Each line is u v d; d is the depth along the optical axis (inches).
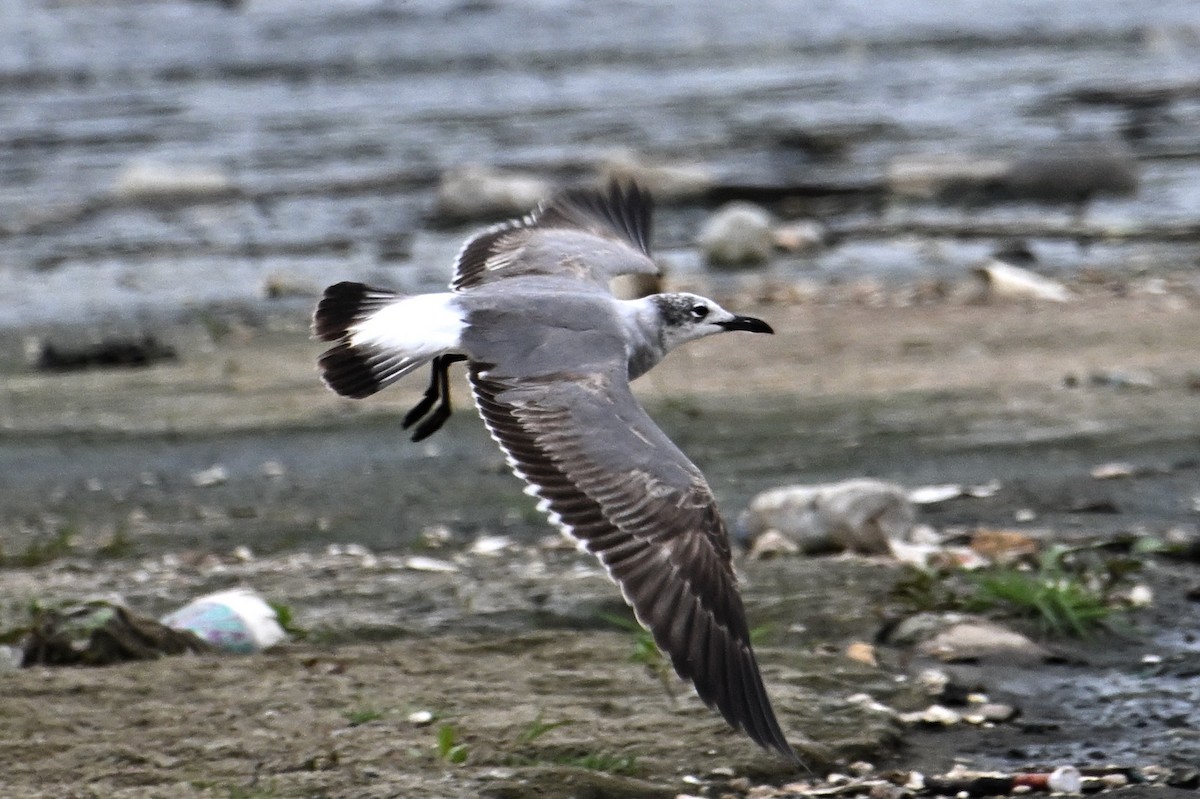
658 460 309.0
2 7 2074.3
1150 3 1988.2
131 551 520.7
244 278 975.0
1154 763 363.6
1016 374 697.6
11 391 733.3
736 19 1950.1
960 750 372.2
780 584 460.8
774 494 507.2
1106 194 1112.8
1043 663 416.5
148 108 1493.6
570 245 388.2
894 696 395.2
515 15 1996.8
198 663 396.2
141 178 1186.0
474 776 342.0
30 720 364.8
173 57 1760.6
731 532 515.5
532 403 318.3
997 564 475.5
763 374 713.6
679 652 296.2
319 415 673.0
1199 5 1950.1
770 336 784.9
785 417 644.7
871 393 675.4
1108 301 837.2
